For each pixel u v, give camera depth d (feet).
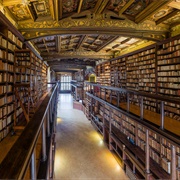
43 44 23.97
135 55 21.30
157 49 16.22
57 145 22.72
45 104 7.85
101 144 23.00
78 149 21.47
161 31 15.81
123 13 14.69
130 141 17.10
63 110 46.93
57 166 17.33
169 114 14.26
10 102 12.03
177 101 8.20
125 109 15.84
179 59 13.17
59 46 25.27
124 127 19.21
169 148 11.35
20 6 11.54
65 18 14.75
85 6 13.94
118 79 27.14
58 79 83.56
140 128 15.51
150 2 11.91
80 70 67.62
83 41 23.67
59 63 46.11
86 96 40.93
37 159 6.70
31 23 14.38
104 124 23.81
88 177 15.49
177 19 14.08
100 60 40.37
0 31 11.12
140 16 14.17
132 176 14.53
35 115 5.43
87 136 26.25
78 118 38.06
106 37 21.01
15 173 2.21
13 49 12.71
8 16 12.03
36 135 3.59
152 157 13.34
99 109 30.96
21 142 3.15
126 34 15.84
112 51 30.91
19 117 13.58
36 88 18.86
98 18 15.07
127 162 16.10
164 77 15.19
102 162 18.22
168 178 10.85
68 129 29.91
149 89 17.84
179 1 10.73
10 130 11.89
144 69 18.97
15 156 2.63
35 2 11.46
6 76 11.16
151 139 13.58
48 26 14.61
